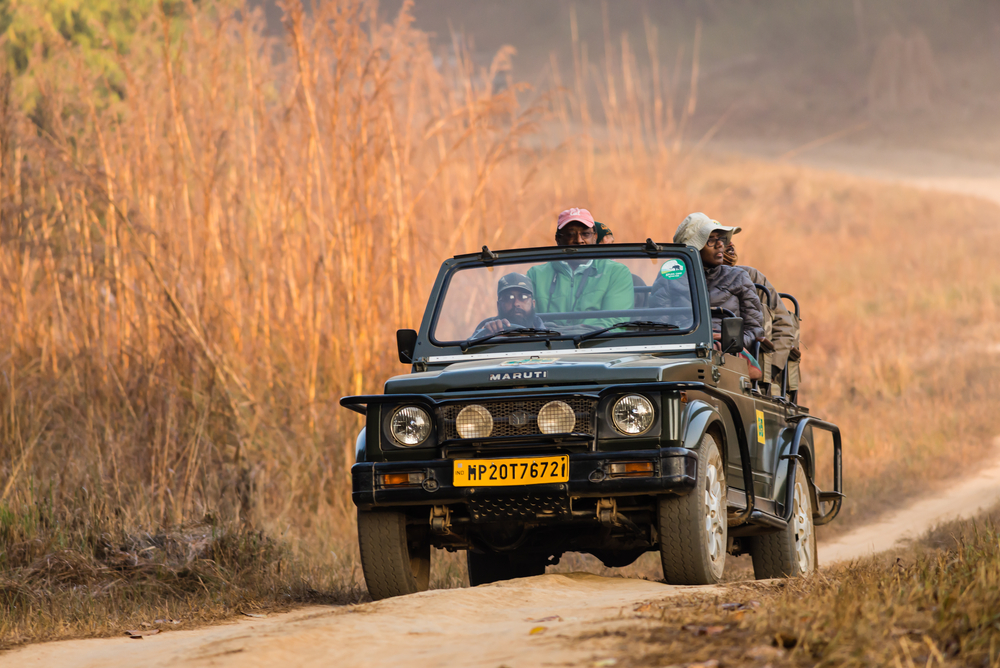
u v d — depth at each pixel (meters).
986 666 13.05
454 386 23.14
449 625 18.61
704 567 22.41
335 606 27.69
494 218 49.34
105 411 41.94
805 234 154.00
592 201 54.84
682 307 25.39
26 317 45.88
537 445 22.31
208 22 47.75
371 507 23.19
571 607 19.27
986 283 117.88
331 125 45.09
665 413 22.22
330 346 44.38
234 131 46.78
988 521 35.91
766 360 29.50
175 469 37.88
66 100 48.84
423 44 48.28
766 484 27.33
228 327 44.53
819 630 14.38
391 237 45.34
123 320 45.25
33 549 30.39
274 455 41.34
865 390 78.50
